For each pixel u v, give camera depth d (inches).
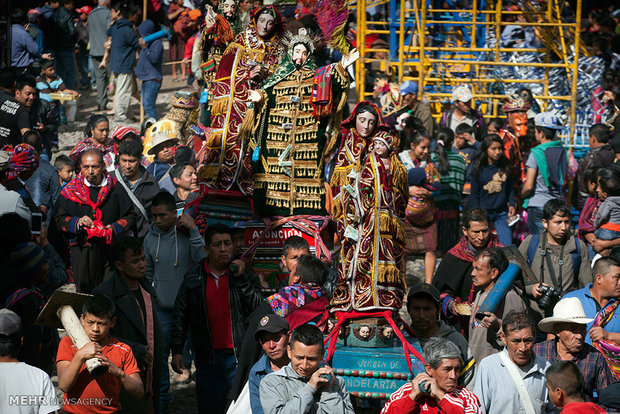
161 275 424.2
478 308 357.7
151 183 490.9
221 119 433.1
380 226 323.9
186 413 411.5
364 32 861.8
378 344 324.5
